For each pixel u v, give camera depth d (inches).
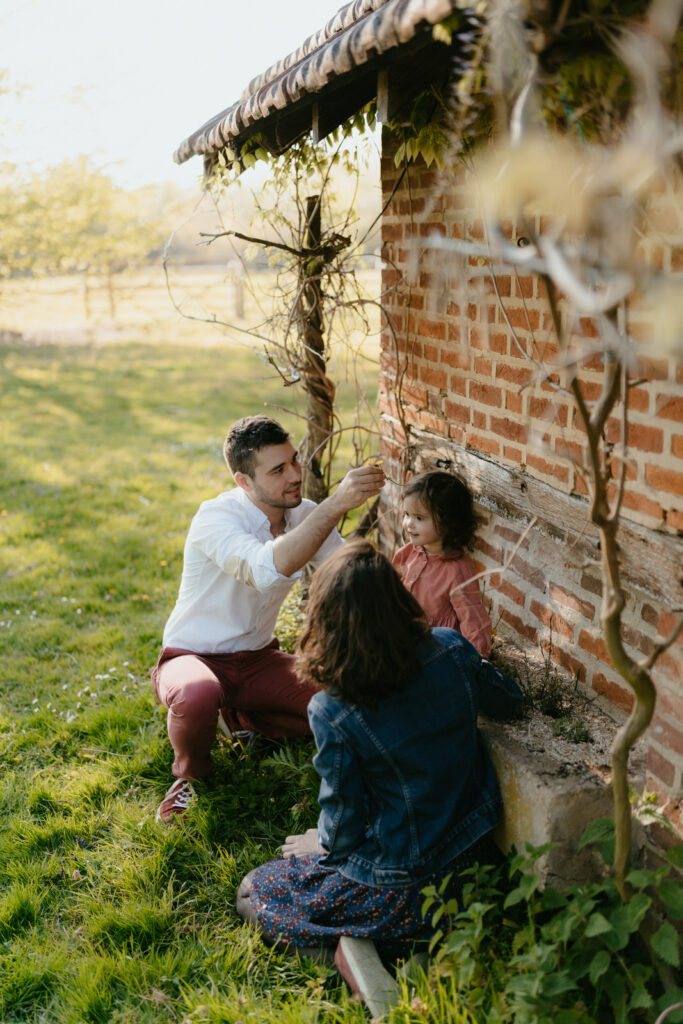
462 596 118.9
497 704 103.4
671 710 88.7
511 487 122.3
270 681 136.9
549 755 98.0
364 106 129.1
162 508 288.8
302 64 101.6
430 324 144.5
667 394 86.7
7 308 624.7
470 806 98.6
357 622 89.3
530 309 111.5
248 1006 90.8
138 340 738.2
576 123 70.4
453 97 99.9
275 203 166.9
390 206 154.9
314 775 128.7
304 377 176.1
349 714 92.2
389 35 78.1
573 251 55.9
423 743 92.8
